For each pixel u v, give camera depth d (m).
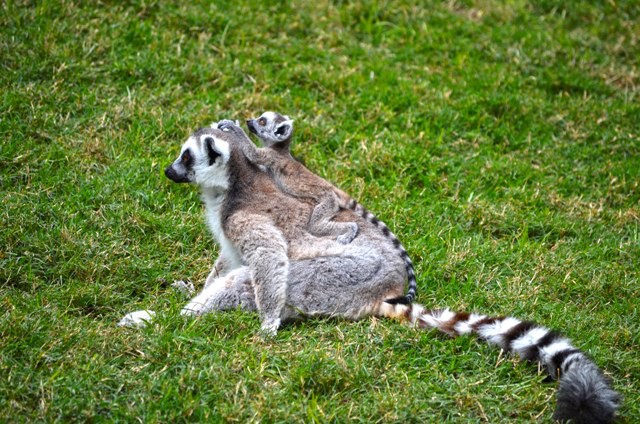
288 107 16.59
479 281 12.66
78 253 12.02
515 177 15.97
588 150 16.94
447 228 14.04
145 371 9.66
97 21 17.58
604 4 22.25
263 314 10.97
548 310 12.02
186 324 10.66
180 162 11.91
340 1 20.84
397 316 11.12
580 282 12.91
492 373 10.28
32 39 16.66
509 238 14.24
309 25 19.67
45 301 10.98
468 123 17.27
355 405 9.48
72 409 8.91
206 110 15.98
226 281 11.36
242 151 12.20
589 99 18.41
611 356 10.96
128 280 11.93
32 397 9.07
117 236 12.61
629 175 16.22
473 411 9.68
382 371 10.09
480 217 14.51
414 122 17.06
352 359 10.12
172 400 9.26
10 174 13.60
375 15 20.48
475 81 18.53
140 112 15.64
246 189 11.95
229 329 10.70
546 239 14.45
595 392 9.34
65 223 12.68
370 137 16.34
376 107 17.09
